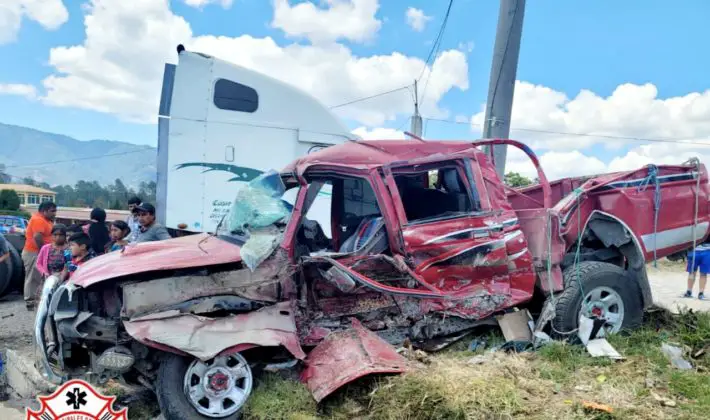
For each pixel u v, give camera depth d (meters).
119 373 3.90
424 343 4.65
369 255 4.42
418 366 4.02
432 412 3.48
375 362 3.86
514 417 3.42
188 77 8.02
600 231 5.24
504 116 8.73
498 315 4.82
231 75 8.20
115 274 3.88
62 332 3.83
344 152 4.72
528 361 4.43
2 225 26.05
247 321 3.95
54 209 7.74
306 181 4.52
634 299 5.11
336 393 3.88
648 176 5.36
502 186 4.92
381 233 4.55
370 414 3.64
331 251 5.23
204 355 3.65
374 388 3.81
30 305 7.57
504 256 4.69
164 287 3.92
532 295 4.89
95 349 3.99
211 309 4.00
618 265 5.61
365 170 4.45
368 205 5.12
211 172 8.13
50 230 7.65
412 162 4.56
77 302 3.93
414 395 3.60
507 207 4.85
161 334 3.66
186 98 8.02
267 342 3.85
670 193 5.41
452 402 3.48
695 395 3.77
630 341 4.84
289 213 4.53
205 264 4.02
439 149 4.79
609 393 3.79
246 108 8.30
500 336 4.88
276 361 4.26
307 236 5.48
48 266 6.39
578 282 4.89
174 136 7.97
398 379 3.78
